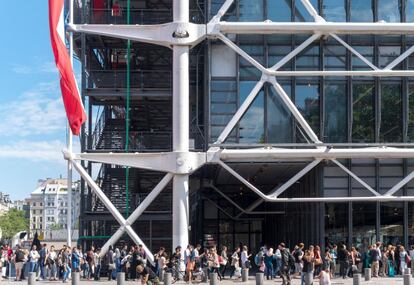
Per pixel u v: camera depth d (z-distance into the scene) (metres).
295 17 35.00
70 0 34.59
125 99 37.66
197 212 44.41
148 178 40.44
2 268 35.00
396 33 34.81
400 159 35.28
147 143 36.72
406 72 34.41
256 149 33.81
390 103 35.16
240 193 49.28
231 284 29.56
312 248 30.16
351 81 34.84
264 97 34.50
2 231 188.75
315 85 34.88
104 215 35.25
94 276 32.69
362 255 34.59
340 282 30.61
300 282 30.27
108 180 38.06
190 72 37.75
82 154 34.19
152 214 35.81
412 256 33.56
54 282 31.34
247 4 35.00
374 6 35.25
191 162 33.59
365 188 34.97
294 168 37.38
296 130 34.38
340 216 34.84
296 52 34.41
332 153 33.81
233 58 34.75
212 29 34.00
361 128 34.91
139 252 32.47
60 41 33.19
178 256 31.31
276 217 46.78
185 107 34.03
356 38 35.09
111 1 40.69
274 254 33.22
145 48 39.28
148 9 38.44
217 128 34.31
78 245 34.38
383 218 35.19
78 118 33.38
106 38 36.91
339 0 35.31
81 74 35.50
